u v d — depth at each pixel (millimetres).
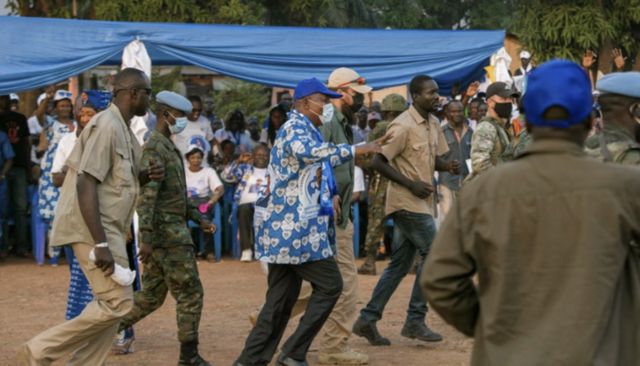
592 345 3057
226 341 8227
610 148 4988
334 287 6332
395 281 7801
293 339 6359
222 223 14086
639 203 3168
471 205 3246
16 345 8109
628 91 4980
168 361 7449
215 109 21953
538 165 3215
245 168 13836
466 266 3266
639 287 3234
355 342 8062
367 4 34812
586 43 17656
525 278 3158
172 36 12750
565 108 3207
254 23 20984
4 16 12516
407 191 7535
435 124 7777
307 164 6203
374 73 13312
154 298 7098
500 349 3166
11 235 14031
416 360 7375
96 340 6020
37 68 12133
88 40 12438
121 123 5836
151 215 6695
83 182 5633
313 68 13195
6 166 13320
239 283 11586
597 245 3104
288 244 6188
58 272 12523
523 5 18766
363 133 14539
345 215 7035
